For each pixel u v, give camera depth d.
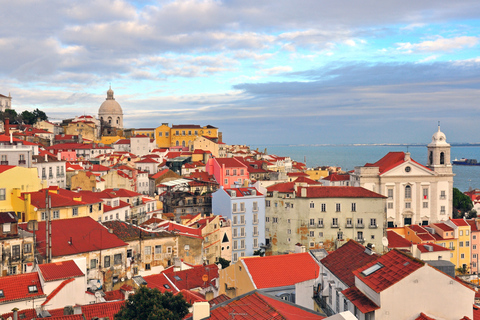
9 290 63.03
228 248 153.25
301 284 58.53
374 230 152.75
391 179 193.00
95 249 92.56
